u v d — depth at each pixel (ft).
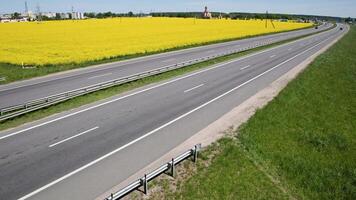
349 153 59.88
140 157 45.68
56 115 64.13
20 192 36.60
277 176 46.88
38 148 48.21
